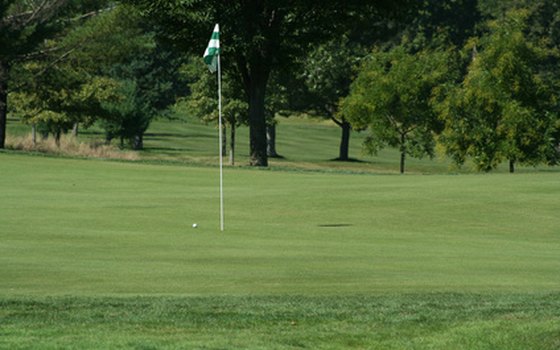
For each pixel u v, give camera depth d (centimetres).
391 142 9044
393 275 2119
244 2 6850
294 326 1506
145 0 6869
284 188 4400
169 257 2389
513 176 4781
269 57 7050
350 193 4144
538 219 3503
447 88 8312
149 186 4516
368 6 7206
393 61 9025
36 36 7862
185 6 6700
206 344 1316
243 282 1988
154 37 7400
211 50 3522
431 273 2161
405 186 4384
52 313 1577
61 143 8288
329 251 2586
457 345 1377
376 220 3466
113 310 1611
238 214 3566
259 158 7294
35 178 4778
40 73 8294
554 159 8025
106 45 8150
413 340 1409
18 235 2811
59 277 2014
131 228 3083
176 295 1805
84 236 2827
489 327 1484
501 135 7994
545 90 8012
